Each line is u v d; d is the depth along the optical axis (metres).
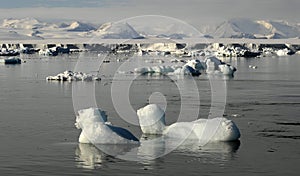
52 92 51.25
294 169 22.62
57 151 25.55
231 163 23.48
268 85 58.03
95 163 23.47
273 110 38.12
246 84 59.47
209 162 23.67
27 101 43.78
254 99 44.81
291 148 26.03
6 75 73.81
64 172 22.22
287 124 32.31
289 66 95.00
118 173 22.11
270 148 26.06
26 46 191.62
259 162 23.64
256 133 29.56
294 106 40.12
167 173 22.11
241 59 125.88
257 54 145.25
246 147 26.23
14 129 30.91
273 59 125.50
